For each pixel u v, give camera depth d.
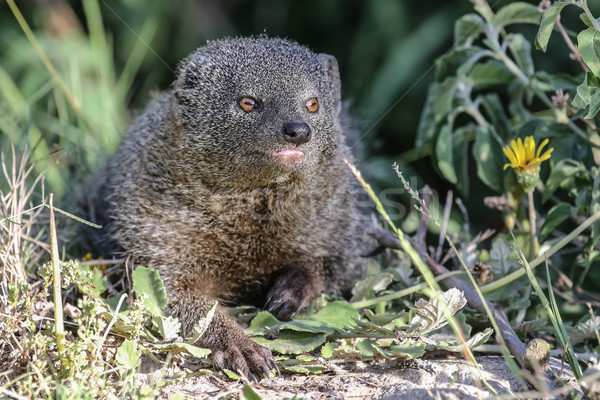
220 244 7.06
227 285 7.39
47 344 5.50
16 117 8.99
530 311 7.25
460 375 5.59
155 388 5.03
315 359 5.90
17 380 5.16
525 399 5.04
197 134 6.88
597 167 7.42
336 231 7.50
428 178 12.71
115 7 13.16
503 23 8.33
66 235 7.79
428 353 6.14
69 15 12.98
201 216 6.98
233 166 6.77
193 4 13.81
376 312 6.91
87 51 12.24
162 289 6.25
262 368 5.80
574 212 7.06
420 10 12.99
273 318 6.46
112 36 13.08
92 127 10.34
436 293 5.21
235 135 6.72
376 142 11.84
